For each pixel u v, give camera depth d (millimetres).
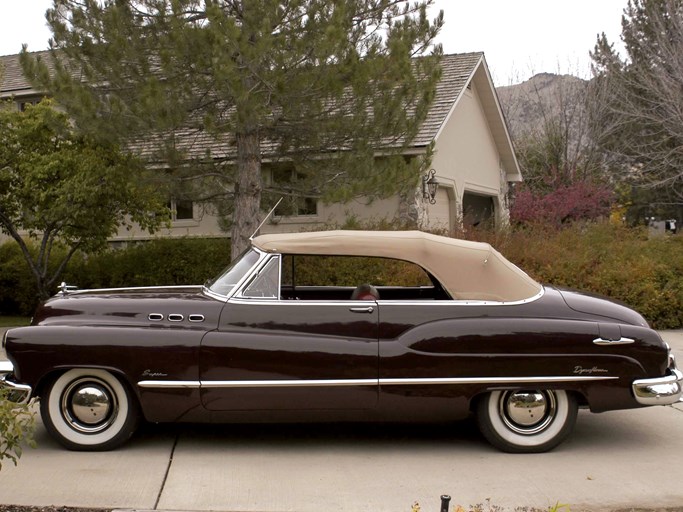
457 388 5555
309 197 12203
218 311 5645
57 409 5648
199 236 17438
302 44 10102
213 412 5566
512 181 24391
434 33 11406
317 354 5508
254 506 4617
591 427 6520
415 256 5785
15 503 4602
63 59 12961
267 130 11789
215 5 9906
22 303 15836
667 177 29531
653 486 5016
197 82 10570
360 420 5656
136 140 11125
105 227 13586
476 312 5676
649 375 5645
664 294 11859
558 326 5613
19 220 14023
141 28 10680
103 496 4746
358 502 4695
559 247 13055
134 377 5508
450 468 5371
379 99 11078
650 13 28375
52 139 13469
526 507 4586
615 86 29172
